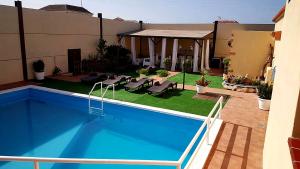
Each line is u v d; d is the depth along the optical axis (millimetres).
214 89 13961
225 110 10094
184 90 13641
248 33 15453
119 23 23391
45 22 16422
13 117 10305
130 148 7836
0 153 7297
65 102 12547
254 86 13258
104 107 11484
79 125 9617
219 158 6168
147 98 11945
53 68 17469
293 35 3736
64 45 18047
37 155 7246
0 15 13781
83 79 14961
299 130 2955
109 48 20781
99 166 6750
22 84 14500
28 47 15594
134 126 9688
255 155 6332
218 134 7648
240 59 15992
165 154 7473
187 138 8609
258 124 8516
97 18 20672
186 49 23875
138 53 26016
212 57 23062
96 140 8352
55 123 9766
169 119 9828
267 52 15242
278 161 3631
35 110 11273
